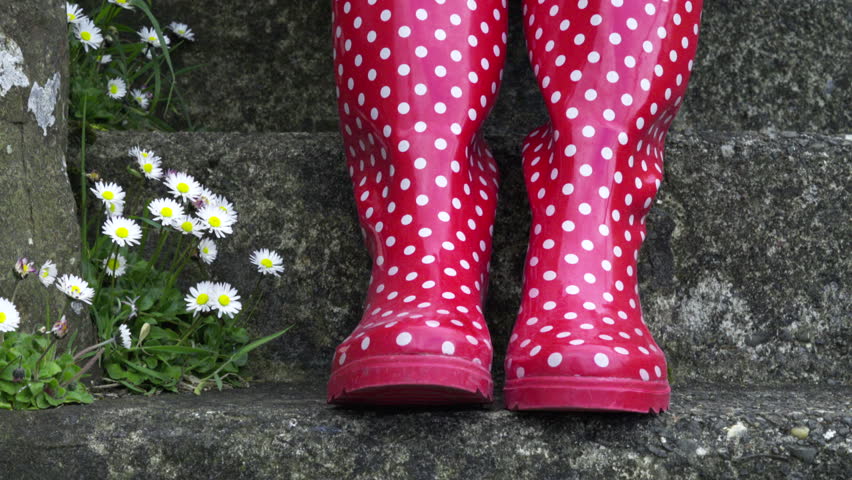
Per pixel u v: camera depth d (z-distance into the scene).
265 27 1.75
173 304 1.53
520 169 1.55
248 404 1.40
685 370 1.54
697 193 1.55
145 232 1.54
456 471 1.34
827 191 1.55
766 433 1.34
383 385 1.32
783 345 1.55
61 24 1.51
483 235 1.45
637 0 1.45
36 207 1.46
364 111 1.45
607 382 1.33
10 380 1.37
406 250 1.41
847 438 1.34
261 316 1.57
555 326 1.37
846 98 1.70
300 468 1.35
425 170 1.43
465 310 1.38
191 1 1.76
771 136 1.58
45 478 1.35
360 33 1.45
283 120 1.76
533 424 1.35
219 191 1.57
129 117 1.70
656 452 1.34
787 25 1.70
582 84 1.44
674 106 1.48
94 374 1.47
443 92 1.44
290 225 1.57
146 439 1.35
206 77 1.76
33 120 1.47
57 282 1.45
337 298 1.56
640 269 1.54
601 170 1.43
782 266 1.55
